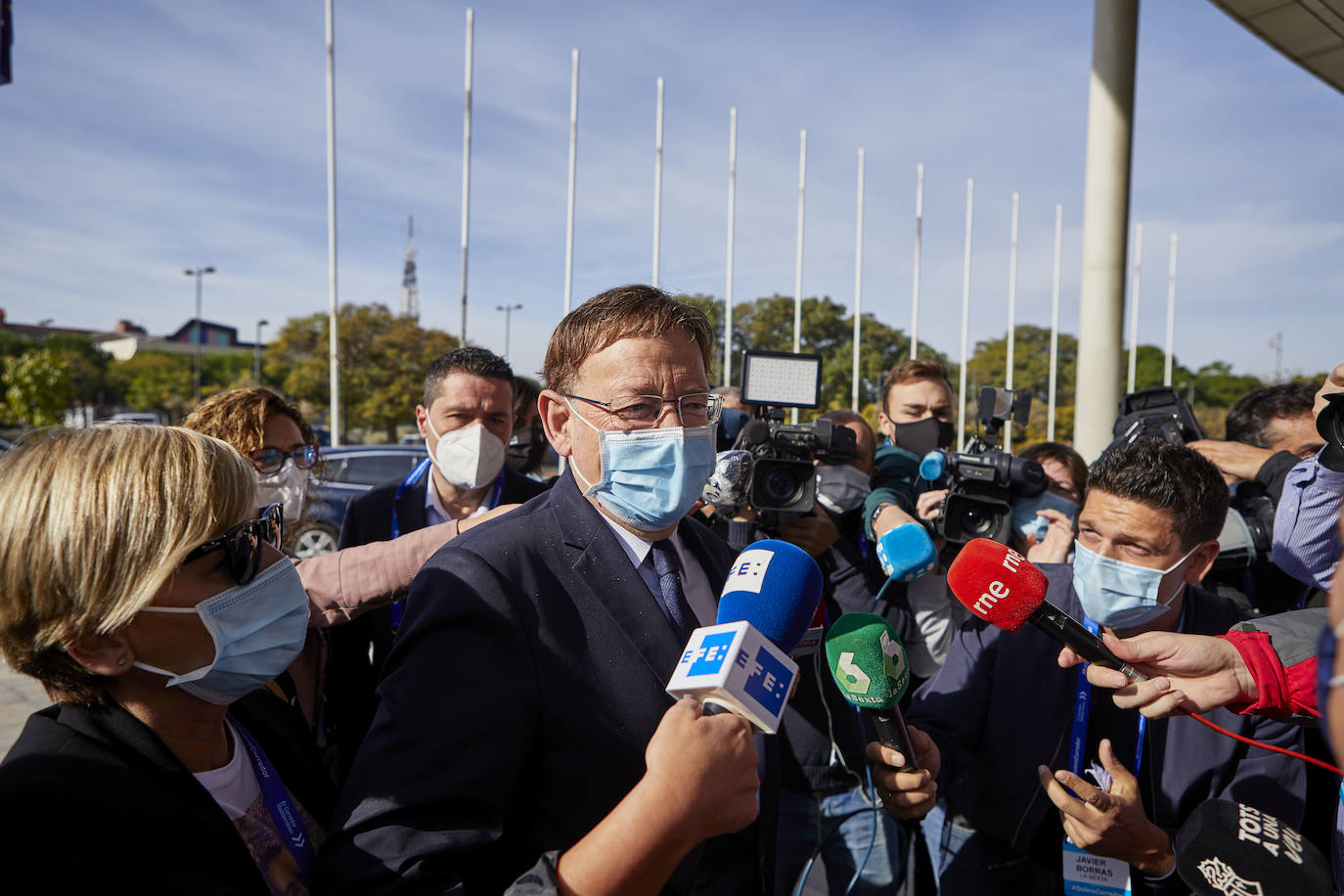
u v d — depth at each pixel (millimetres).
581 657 1198
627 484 1303
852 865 2174
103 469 996
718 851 1298
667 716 1022
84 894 855
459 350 2672
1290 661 1417
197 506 1026
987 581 1478
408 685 1119
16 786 874
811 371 2619
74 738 973
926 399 3123
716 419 1383
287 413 2146
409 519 2686
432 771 1057
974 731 1868
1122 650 1428
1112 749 1724
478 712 1092
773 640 1193
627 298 1342
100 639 1003
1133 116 7062
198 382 35094
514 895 983
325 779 1366
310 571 1652
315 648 1935
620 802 1053
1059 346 36406
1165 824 1653
